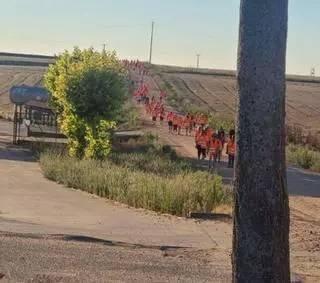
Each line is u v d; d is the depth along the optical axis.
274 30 5.04
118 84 31.89
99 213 16.17
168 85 116.12
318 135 55.53
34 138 41.94
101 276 9.24
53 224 14.05
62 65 33.62
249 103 5.05
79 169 23.78
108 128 31.80
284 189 5.10
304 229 14.82
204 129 40.56
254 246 5.03
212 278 9.47
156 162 29.25
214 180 19.56
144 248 11.66
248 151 5.05
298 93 112.62
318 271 10.25
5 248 10.79
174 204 16.95
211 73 149.12
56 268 9.59
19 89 43.31
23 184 22.20
